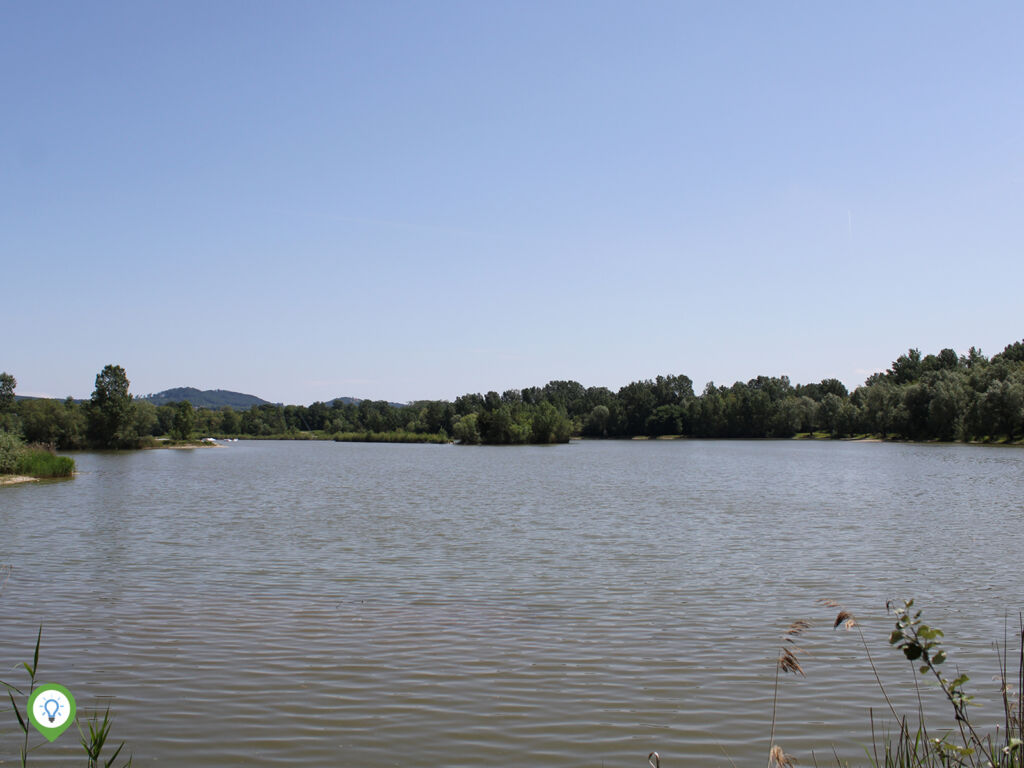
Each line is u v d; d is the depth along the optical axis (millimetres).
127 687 13391
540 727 11758
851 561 25594
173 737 11375
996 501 45844
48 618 18094
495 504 46344
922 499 47562
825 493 52500
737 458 108188
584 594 20719
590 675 14062
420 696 12984
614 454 127375
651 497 50594
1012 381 121312
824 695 13078
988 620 17922
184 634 16703
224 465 98125
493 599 20125
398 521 37531
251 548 28781
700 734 11516
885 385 175375
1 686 13492
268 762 10586
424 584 22016
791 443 168750
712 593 20812
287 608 19109
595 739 11344
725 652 15469
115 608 19078
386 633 16812
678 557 26531
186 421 180250
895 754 10766
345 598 20234
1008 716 8906
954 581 22281
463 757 10750
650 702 12742
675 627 17344
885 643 16031
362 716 12156
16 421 131625
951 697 7957
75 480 68688
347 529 34438
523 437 182000
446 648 15703
